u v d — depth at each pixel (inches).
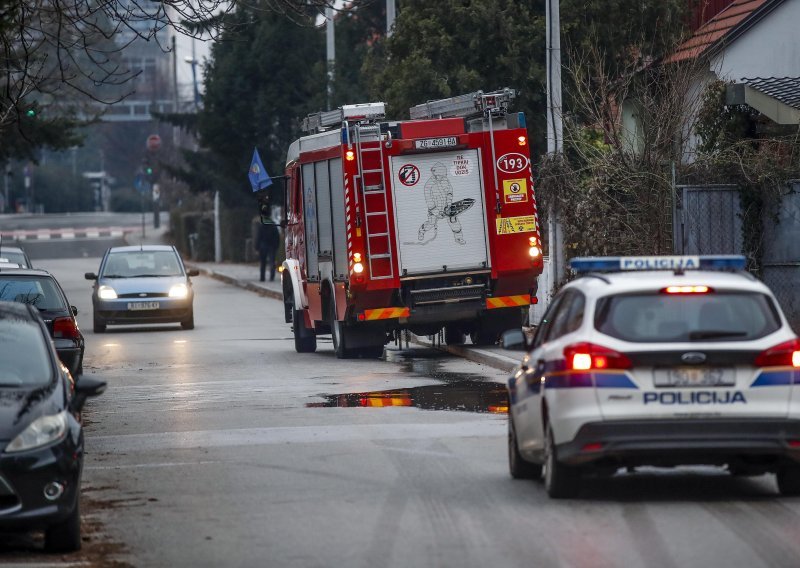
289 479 1220.5
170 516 1070.4
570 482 1073.5
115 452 1411.2
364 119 2247.8
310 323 2551.7
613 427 1016.9
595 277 1085.1
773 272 2276.1
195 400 1852.9
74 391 1082.7
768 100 2568.9
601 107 2522.1
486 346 2417.6
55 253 7780.5
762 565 856.3
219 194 6274.6
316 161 2402.8
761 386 1019.9
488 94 2278.5
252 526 1022.4
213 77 5128.0
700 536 941.8
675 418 1015.6
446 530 984.9
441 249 2262.6
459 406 1702.8
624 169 2367.1
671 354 1017.5
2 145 3860.7
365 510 1069.8
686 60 2492.6
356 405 1737.2
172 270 3395.7
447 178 2266.2
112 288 3280.0
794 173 2272.4
